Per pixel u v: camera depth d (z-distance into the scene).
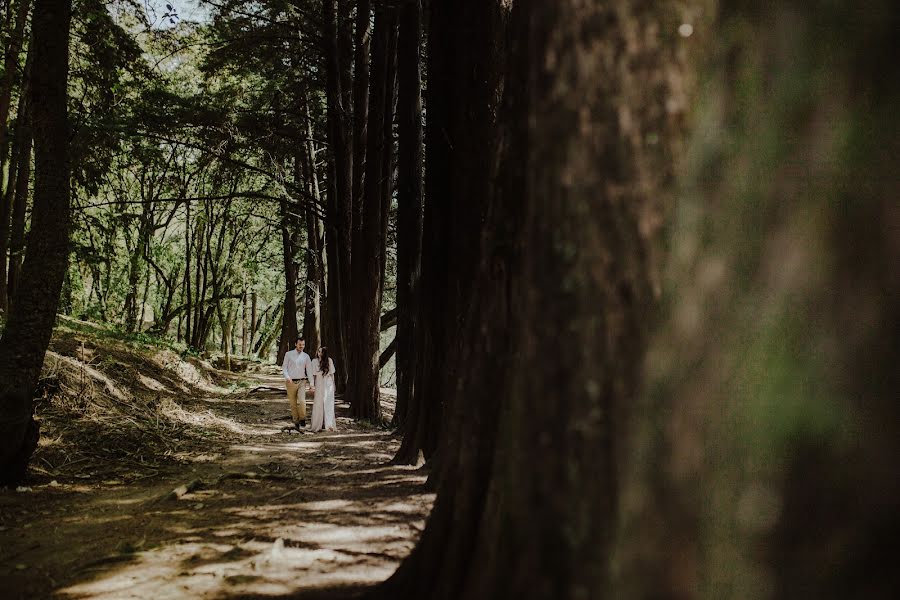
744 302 1.68
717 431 1.65
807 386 1.57
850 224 1.59
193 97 15.88
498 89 7.55
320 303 30.05
